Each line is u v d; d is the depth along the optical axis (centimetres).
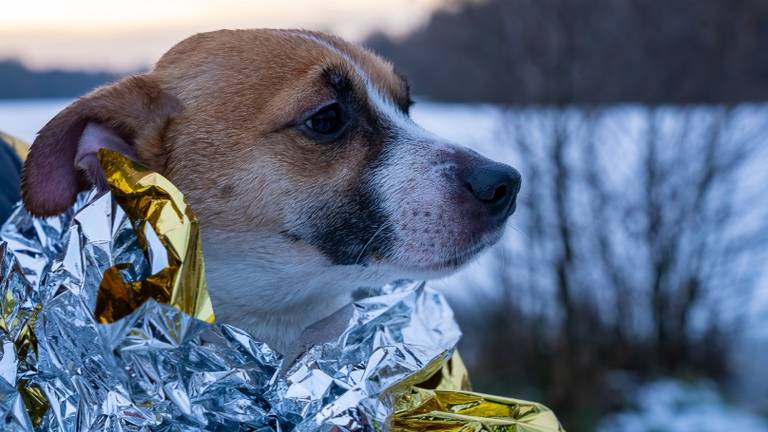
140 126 79
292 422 69
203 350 69
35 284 71
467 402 73
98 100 78
